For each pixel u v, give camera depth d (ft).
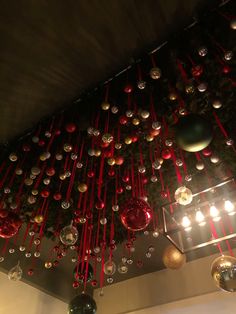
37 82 7.56
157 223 9.03
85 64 7.22
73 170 8.07
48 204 8.98
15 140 8.93
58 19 6.29
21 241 11.49
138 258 12.33
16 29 6.44
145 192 8.56
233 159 7.45
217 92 6.64
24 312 11.09
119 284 13.43
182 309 11.14
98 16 6.29
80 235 9.71
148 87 7.09
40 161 8.55
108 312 12.76
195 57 6.63
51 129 8.41
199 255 11.96
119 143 7.02
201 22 6.44
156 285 12.39
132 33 6.66
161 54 6.96
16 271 8.23
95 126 7.34
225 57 5.52
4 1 5.93
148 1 6.10
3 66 7.16
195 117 4.86
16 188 8.74
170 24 6.55
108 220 9.31
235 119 7.00
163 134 7.27
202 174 8.00
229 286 6.89
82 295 8.04
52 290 12.29
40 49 6.86
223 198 6.10
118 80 7.52
